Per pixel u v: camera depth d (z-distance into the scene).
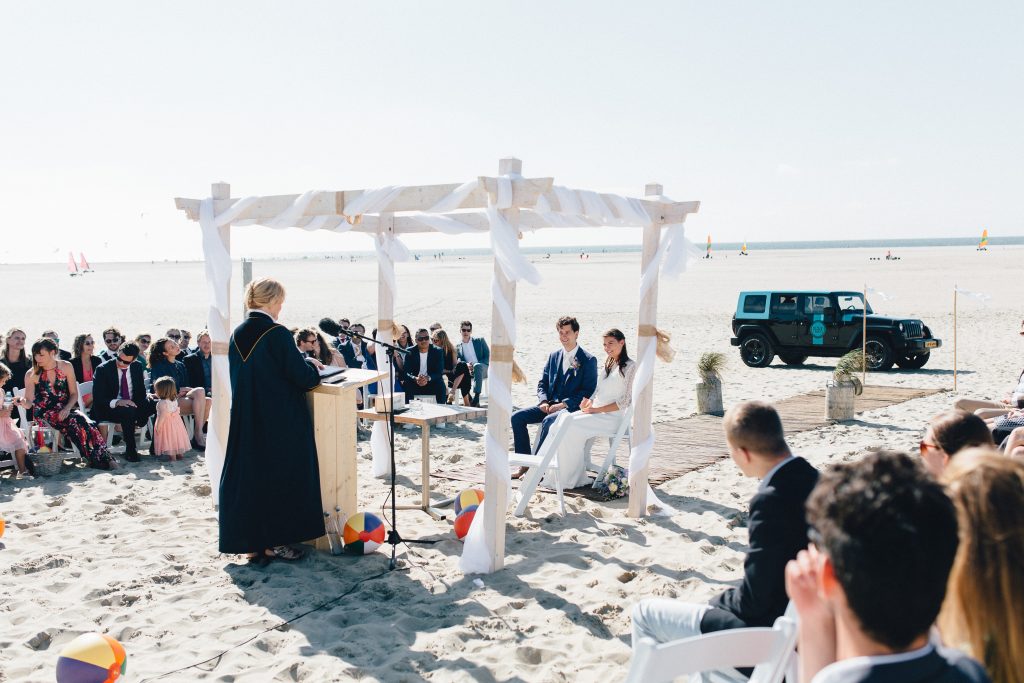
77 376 9.76
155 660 4.23
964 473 1.95
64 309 35.31
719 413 11.88
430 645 4.36
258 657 4.29
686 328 25.06
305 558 5.75
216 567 5.59
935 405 12.44
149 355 9.87
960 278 45.81
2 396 7.92
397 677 4.03
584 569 5.59
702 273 57.84
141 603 4.96
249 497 5.47
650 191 6.66
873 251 140.12
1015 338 21.22
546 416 7.88
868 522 1.52
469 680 4.00
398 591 5.16
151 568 5.52
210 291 6.59
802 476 3.01
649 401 6.76
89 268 126.44
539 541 6.20
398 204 5.68
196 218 6.58
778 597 2.94
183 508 6.97
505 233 5.16
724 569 5.57
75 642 3.92
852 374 11.48
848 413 11.23
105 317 31.06
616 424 7.61
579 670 4.11
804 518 2.93
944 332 22.73
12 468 8.16
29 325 27.95
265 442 5.48
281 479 5.50
